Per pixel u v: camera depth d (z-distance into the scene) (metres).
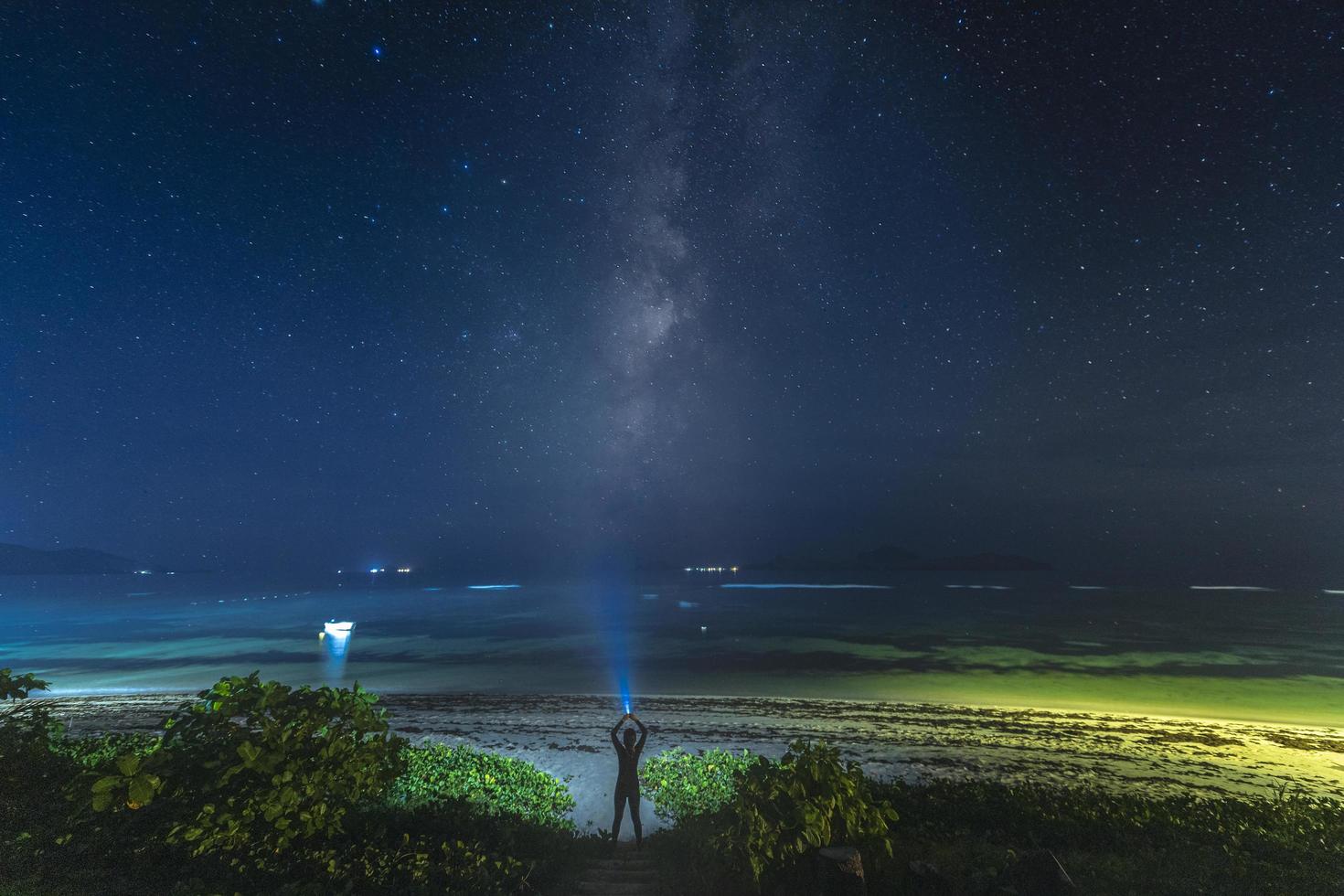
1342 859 9.52
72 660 45.97
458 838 9.28
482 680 37.38
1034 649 53.78
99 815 7.54
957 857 9.05
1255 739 23.55
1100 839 10.80
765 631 68.75
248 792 7.70
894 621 81.88
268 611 103.75
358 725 8.78
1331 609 110.69
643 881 8.66
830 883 7.34
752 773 9.30
